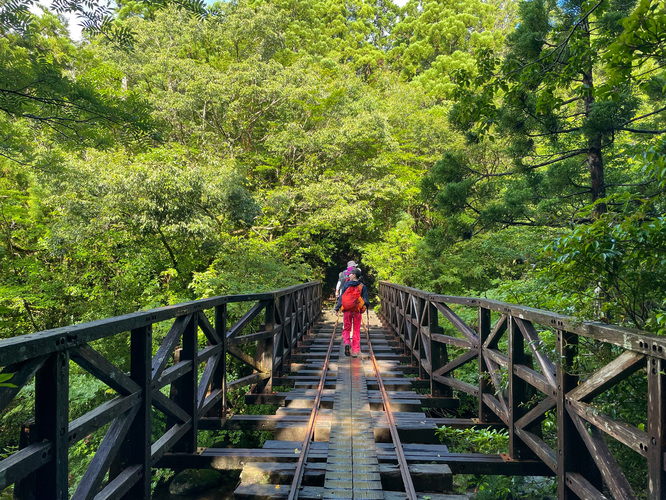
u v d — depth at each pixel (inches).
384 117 773.3
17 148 246.8
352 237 872.9
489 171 471.5
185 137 763.4
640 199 104.0
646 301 113.5
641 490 120.0
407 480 123.8
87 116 178.2
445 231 383.6
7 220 533.6
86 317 489.4
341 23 1472.7
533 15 283.3
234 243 529.0
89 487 85.0
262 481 130.4
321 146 713.0
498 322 155.2
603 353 106.0
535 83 199.6
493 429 170.2
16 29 136.5
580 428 100.5
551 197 332.8
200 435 345.4
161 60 732.7
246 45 919.7
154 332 388.8
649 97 287.4
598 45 194.1
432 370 225.6
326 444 152.6
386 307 519.5
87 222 476.7
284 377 248.1
